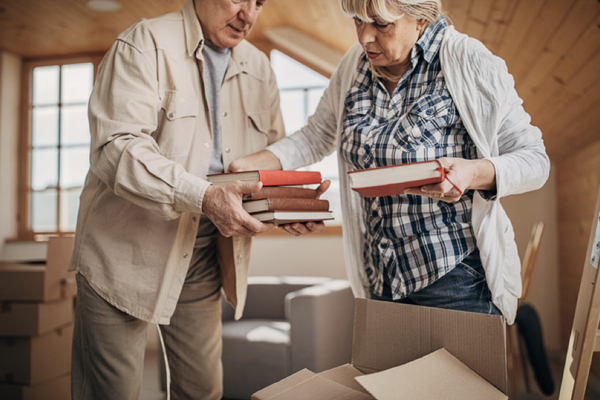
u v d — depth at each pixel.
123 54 1.18
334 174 3.76
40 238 3.98
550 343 3.54
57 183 4.04
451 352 0.85
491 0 1.57
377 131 1.12
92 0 2.94
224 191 1.03
